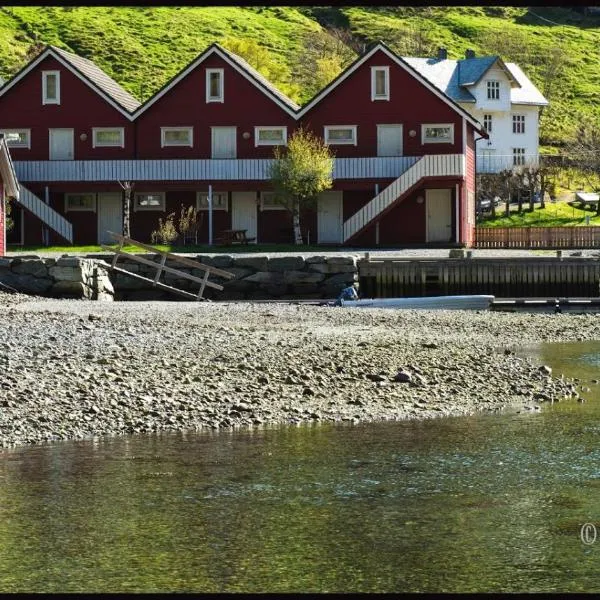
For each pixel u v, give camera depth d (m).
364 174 74.31
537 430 21.48
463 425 22.00
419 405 24.09
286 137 76.12
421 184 72.25
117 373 25.30
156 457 18.91
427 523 15.28
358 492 16.77
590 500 16.34
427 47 172.38
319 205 76.00
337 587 13.12
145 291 54.19
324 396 24.67
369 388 25.73
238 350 29.64
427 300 50.16
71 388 23.44
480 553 14.14
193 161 75.31
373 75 75.62
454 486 17.12
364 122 75.75
